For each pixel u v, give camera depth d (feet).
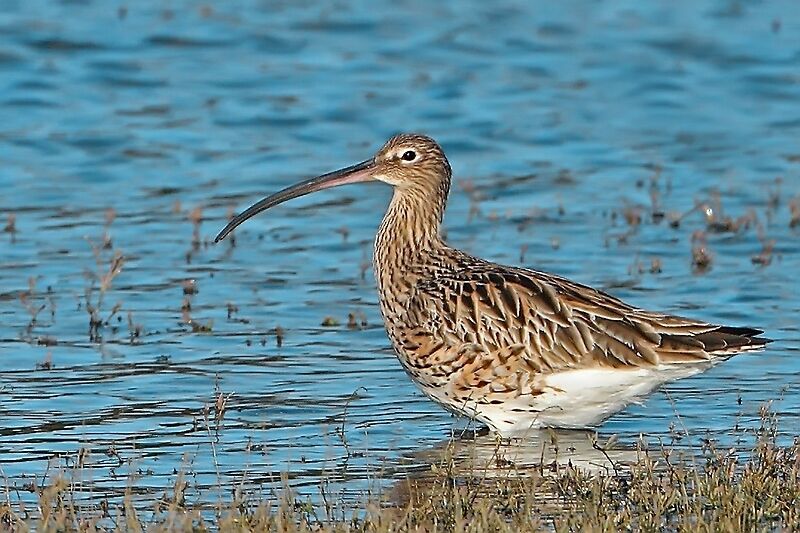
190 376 49.19
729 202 69.72
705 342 43.11
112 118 81.20
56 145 77.05
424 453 43.14
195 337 52.85
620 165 76.02
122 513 38.01
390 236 47.16
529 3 101.76
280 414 46.03
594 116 83.66
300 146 78.84
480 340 44.11
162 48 91.71
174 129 80.23
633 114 84.28
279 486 40.22
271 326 54.29
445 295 44.88
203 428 44.75
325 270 60.90
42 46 90.17
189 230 65.67
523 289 44.29
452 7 100.73
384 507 38.55
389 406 47.06
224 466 41.70
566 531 35.53
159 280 59.06
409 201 47.32
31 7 96.53
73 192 70.95
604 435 44.73
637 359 43.11
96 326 53.57
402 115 83.25
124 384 48.34
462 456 42.88
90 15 95.71
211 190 71.87
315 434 44.45
